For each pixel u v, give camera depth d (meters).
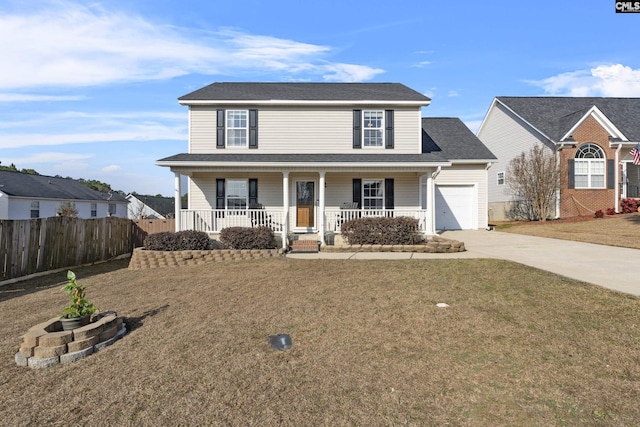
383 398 3.10
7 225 8.77
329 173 14.88
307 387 3.31
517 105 22.98
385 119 14.63
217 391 3.28
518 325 4.54
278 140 14.63
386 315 5.11
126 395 3.26
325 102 14.36
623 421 2.68
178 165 12.19
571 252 10.05
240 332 4.69
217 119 14.50
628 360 3.55
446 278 7.05
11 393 3.34
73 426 2.84
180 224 12.62
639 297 5.32
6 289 7.86
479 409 2.90
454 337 4.28
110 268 10.66
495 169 24.38
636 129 20.52
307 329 4.72
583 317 4.69
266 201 14.80
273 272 8.34
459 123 20.62
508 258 9.20
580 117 19.11
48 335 4.00
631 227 14.49
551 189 19.34
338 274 7.84
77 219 11.25
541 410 2.85
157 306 6.00
